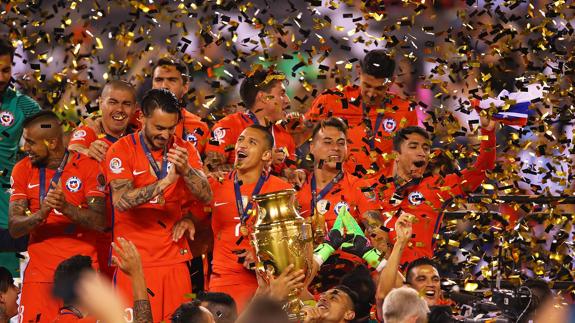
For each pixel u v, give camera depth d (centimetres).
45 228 1748
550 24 2025
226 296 1479
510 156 1909
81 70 1952
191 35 2283
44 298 1739
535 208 2006
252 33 2353
